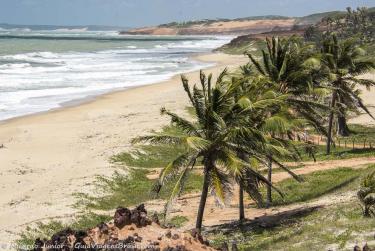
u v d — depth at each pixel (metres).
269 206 30.16
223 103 21.66
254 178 23.86
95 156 42.41
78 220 28.09
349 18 165.12
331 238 19.05
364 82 44.44
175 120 22.30
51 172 38.25
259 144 22.39
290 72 29.75
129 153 43.47
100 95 75.50
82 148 45.44
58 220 27.61
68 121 57.00
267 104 21.78
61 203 31.05
